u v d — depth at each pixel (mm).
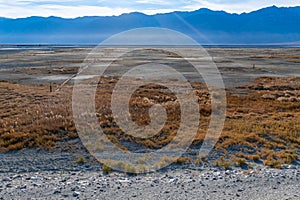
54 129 15164
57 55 93688
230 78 45031
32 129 15070
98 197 7828
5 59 78000
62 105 21234
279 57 92500
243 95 31203
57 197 7820
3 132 14867
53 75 46812
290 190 8445
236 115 20516
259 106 24906
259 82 41594
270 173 10133
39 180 9422
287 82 41906
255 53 123312
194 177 9727
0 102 22938
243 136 15062
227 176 9773
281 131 16234
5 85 32719
